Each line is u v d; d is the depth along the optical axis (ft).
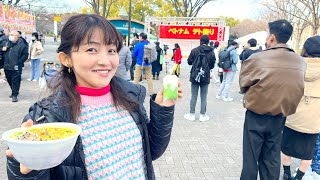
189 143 15.85
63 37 3.99
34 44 32.55
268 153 9.76
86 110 4.19
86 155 4.00
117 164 4.16
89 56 3.89
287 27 9.10
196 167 12.87
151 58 27.73
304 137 10.61
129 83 4.88
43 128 3.41
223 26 51.80
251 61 9.36
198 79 19.60
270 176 9.77
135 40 40.88
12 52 21.98
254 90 9.07
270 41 9.47
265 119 9.32
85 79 4.04
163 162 13.28
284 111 9.02
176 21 53.42
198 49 19.45
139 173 4.36
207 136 17.20
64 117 3.91
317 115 10.29
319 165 11.89
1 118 18.45
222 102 27.20
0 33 26.30
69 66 4.14
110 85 4.53
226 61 26.94
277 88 8.73
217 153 14.56
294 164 13.50
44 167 3.01
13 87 22.72
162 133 4.71
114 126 4.29
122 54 20.95
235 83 41.70
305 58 10.48
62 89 4.10
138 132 4.54
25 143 2.75
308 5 34.47
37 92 26.76
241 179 10.01
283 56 8.94
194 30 52.90
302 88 8.95
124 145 4.29
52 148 2.88
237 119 21.27
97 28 3.86
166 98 4.53
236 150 15.05
